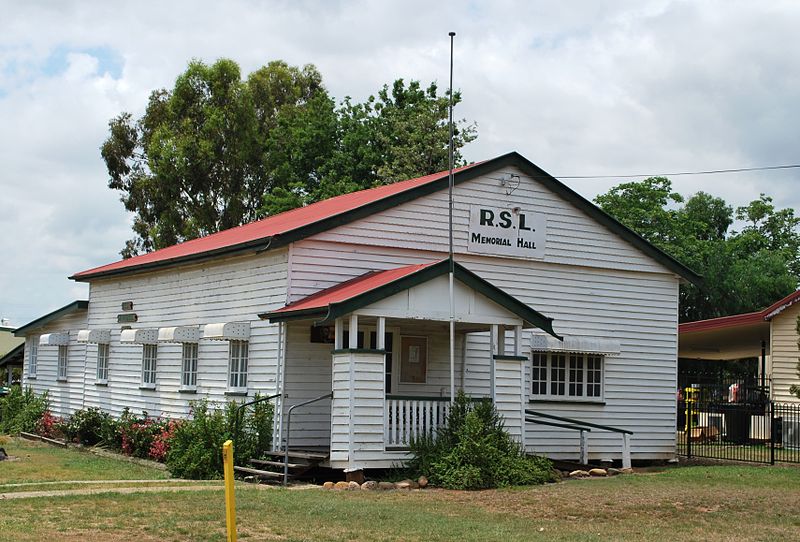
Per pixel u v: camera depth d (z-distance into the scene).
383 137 44.78
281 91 55.75
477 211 23.11
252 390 21.47
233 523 9.54
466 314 19.22
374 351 18.16
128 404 27.58
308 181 48.34
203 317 24.02
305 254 20.83
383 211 21.80
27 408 32.75
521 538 12.49
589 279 24.86
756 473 21.19
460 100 46.00
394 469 18.34
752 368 51.66
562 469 21.91
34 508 14.25
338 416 18.08
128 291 28.47
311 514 13.98
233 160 50.22
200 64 51.00
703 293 52.28
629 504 15.90
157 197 50.34
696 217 62.25
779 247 61.50
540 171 23.94
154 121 53.00
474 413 18.58
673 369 25.95
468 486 17.58
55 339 32.16
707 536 13.10
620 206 55.06
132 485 17.48
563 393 24.36
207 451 19.52
